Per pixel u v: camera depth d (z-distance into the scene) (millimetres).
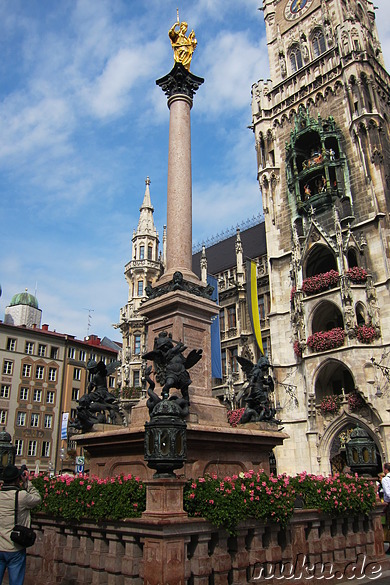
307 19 44656
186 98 17500
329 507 10547
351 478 12242
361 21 43656
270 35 47625
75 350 64750
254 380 15250
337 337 32562
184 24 18422
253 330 39438
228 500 8492
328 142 39094
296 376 35906
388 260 32906
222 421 13656
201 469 11508
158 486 8094
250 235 53219
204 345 14625
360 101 37031
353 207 35781
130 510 8578
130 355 54531
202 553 8055
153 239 61562
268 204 41812
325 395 34281
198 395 13781
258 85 45562
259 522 9039
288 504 9383
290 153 40750
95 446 12805
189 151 16922
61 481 10484
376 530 12141
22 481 8094
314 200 37656
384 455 29672
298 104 42031
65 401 61188
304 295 35812
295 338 35781
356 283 33469
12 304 76250
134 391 49219
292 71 45062
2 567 7191
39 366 60062
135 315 56062
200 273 53312
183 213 15961
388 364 31031
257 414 14875
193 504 8508
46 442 58062
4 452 15531
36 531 10555
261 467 13133
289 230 40156
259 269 44625
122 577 8297
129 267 59562
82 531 9328
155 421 8234
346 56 38938
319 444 32781
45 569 9914
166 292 14617
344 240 34906
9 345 58344
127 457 11969
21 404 57344
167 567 7383
